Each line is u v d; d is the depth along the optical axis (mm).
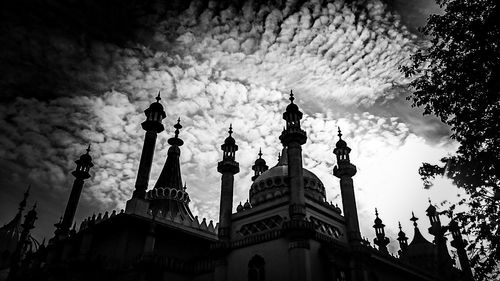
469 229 15773
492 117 14461
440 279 31453
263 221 23656
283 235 21016
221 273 22984
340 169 26219
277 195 24078
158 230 27625
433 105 15539
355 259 22406
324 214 23859
